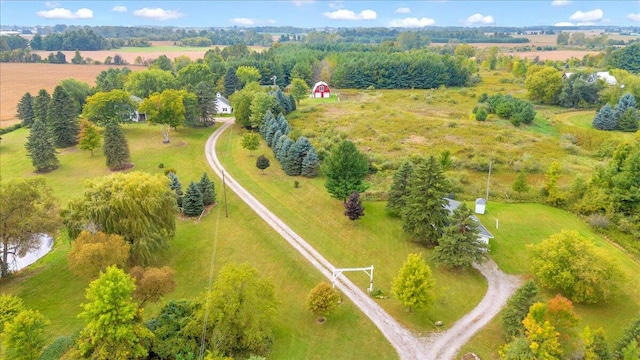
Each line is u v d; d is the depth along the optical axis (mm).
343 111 105438
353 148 53062
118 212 39938
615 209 50250
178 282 40500
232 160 72625
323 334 33969
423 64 149625
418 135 84250
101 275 28547
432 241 46469
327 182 54562
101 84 113375
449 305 37406
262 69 148625
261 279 32969
